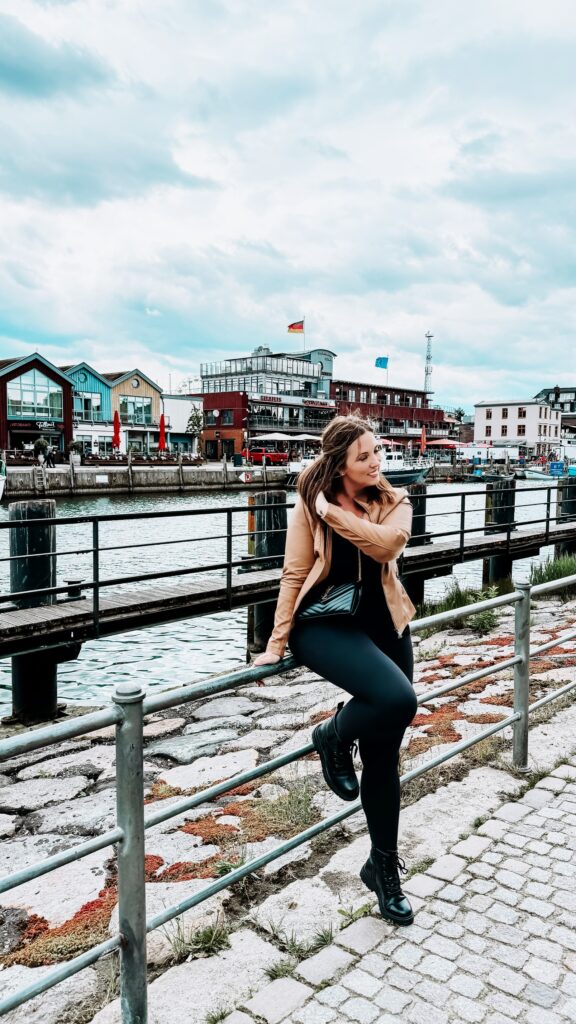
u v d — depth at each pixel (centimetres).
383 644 254
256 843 351
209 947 256
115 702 199
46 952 276
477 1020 216
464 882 292
